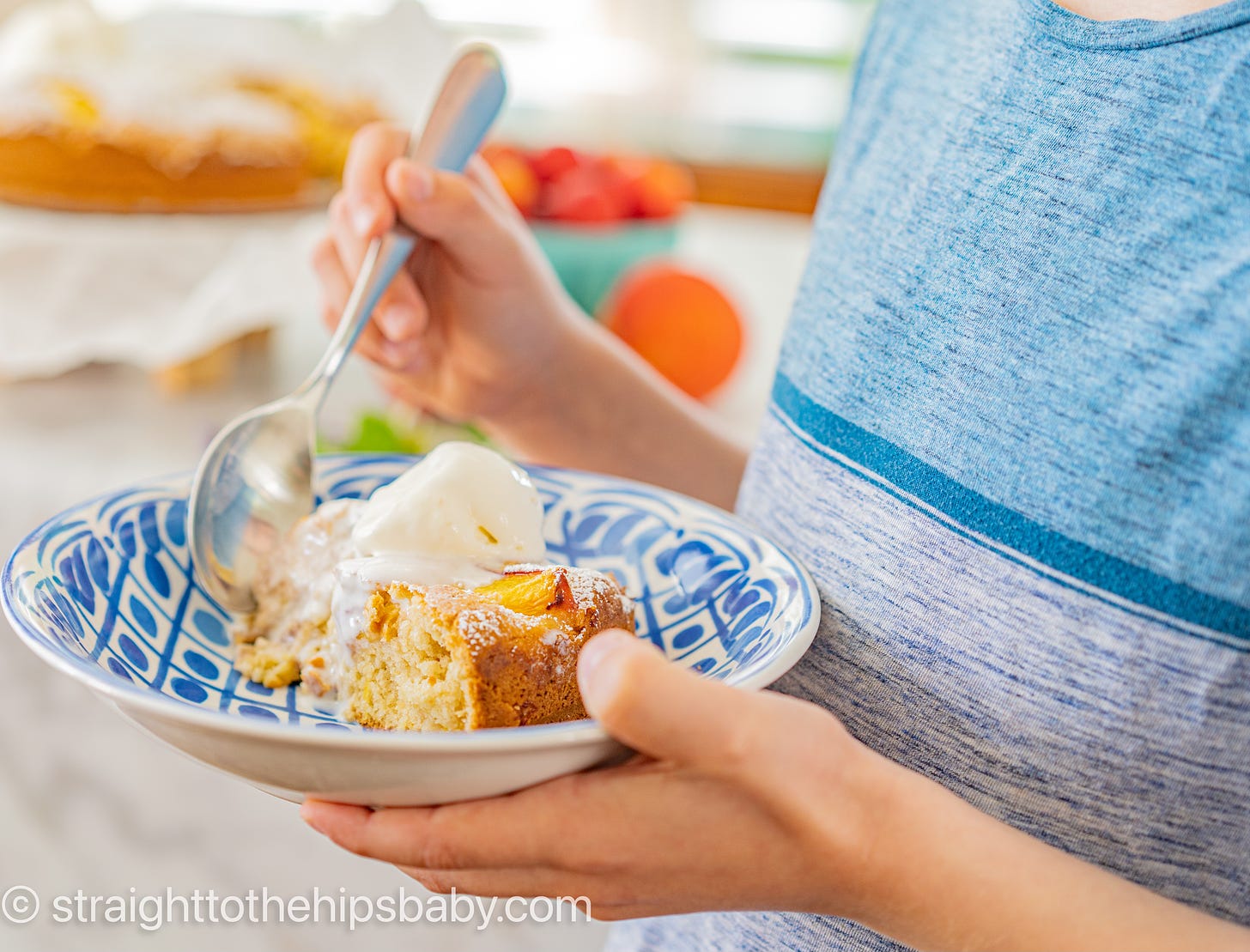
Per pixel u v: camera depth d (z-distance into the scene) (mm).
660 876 534
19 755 1304
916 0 744
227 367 1617
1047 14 630
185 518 788
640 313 1529
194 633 745
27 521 1271
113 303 1505
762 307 2041
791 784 499
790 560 688
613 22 2463
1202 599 550
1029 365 596
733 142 2592
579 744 504
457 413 990
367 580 675
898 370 650
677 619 749
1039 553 584
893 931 547
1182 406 551
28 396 1523
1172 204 571
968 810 540
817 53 2520
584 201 1614
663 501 819
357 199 835
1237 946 519
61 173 1513
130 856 1327
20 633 567
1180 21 581
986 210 628
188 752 533
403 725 666
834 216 738
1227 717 560
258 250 1548
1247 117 558
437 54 1916
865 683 647
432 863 536
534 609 664
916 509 626
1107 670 573
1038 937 516
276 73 1788
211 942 1333
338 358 831
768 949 699
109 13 1928
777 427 740
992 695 603
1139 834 587
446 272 895
